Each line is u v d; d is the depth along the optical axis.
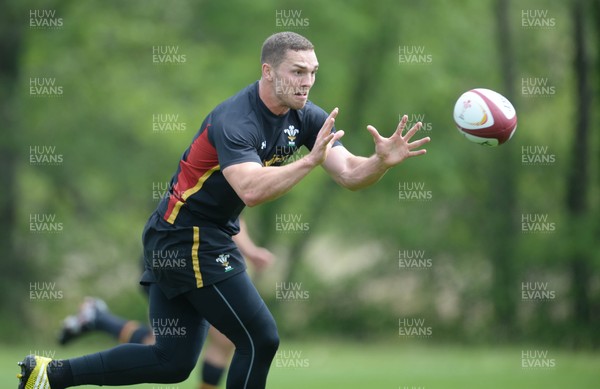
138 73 70.50
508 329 69.94
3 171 68.00
